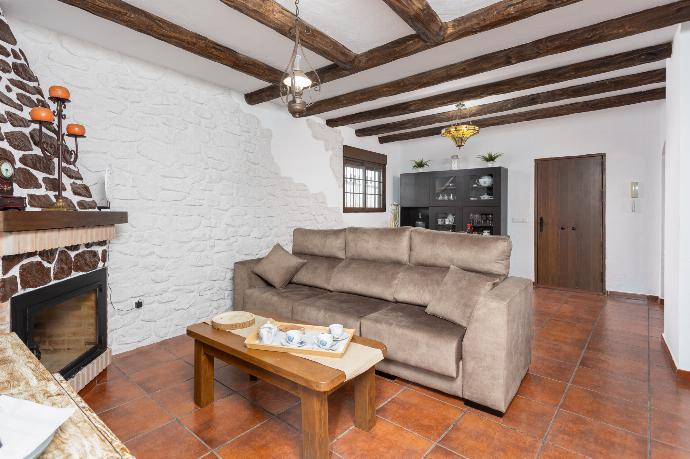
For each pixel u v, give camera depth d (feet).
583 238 17.21
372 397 6.37
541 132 18.20
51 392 3.11
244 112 13.51
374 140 21.68
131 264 10.15
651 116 15.49
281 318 8.20
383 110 15.69
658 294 15.31
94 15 7.99
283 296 10.44
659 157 15.33
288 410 7.02
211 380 7.27
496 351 6.70
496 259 8.51
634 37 9.24
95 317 8.53
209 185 12.26
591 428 6.33
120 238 9.89
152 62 10.57
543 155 18.16
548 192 18.07
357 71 10.40
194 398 7.29
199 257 11.96
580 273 17.31
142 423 6.57
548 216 18.08
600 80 12.64
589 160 16.99
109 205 9.00
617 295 16.24
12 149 6.47
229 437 6.18
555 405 7.09
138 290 10.32
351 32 8.86
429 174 20.85
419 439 6.09
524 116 16.57
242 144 13.44
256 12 7.29
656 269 15.42
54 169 7.55
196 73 11.46
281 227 15.21
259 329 6.61
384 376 8.47
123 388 7.88
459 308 7.63
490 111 15.34
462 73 10.59
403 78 11.82
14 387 3.18
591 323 12.17
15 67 7.21
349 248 11.49
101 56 9.47
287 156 15.46
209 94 12.23
